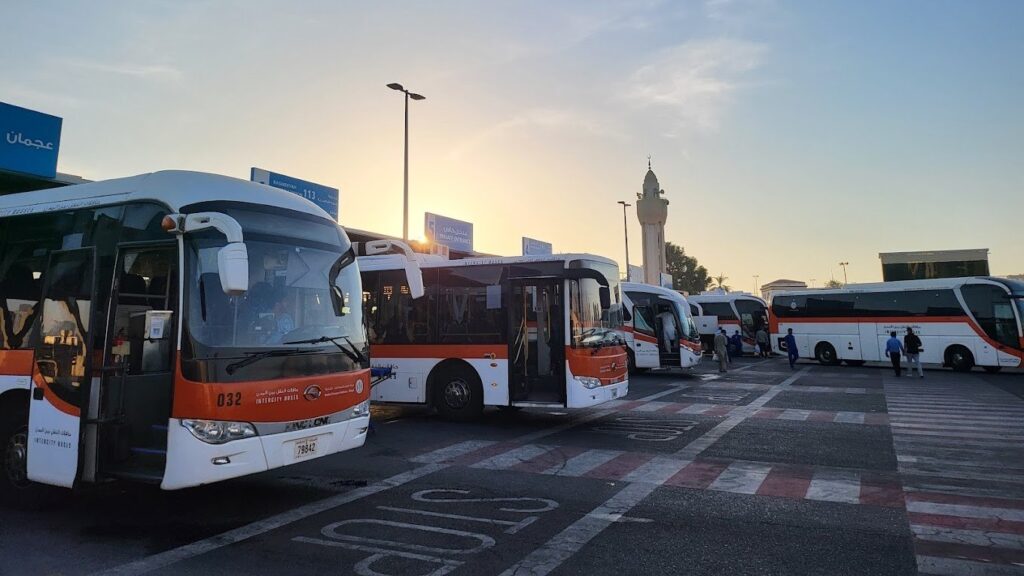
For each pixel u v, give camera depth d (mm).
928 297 25031
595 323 11438
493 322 11727
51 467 5586
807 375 22703
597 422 11750
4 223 6559
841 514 5762
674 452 8773
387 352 12547
